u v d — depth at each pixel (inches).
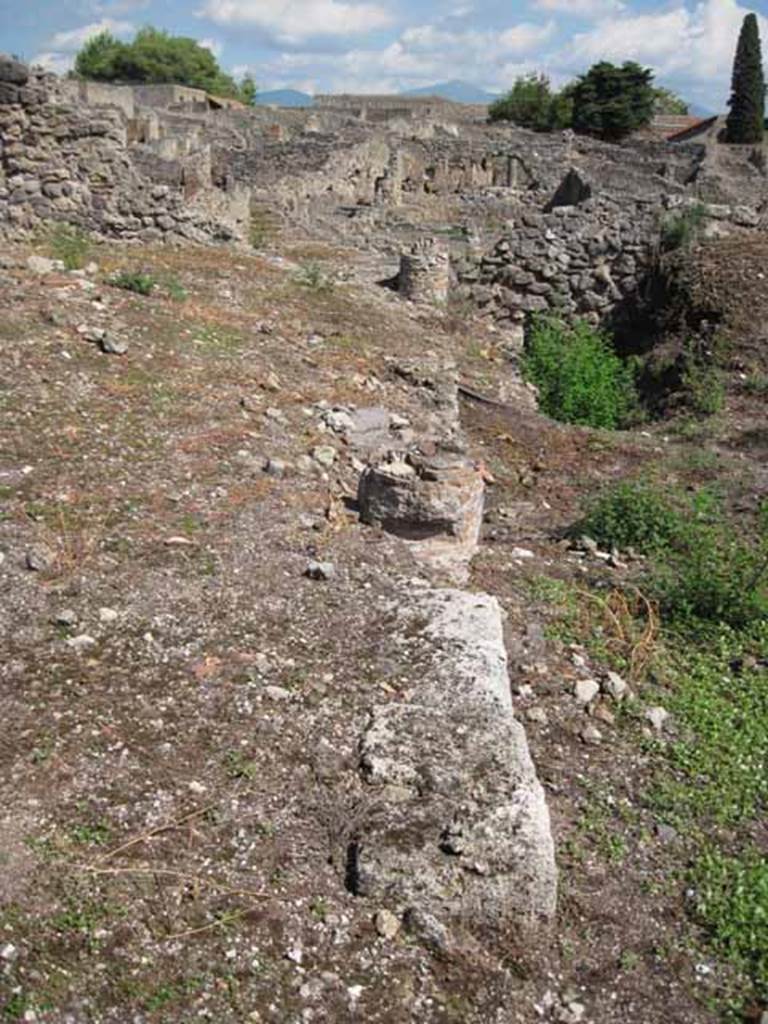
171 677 181.2
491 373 463.2
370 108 2167.8
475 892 143.5
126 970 127.7
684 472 361.1
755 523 309.6
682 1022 135.9
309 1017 126.9
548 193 1192.8
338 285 551.8
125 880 138.9
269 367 370.9
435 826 150.6
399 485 252.1
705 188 1096.2
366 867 143.6
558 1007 135.5
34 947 128.2
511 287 597.6
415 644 197.0
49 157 545.0
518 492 342.6
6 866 137.9
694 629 239.9
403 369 406.0
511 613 234.5
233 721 171.2
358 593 217.2
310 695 179.6
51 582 206.2
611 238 589.6
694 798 177.8
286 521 248.4
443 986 134.4
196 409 310.7
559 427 403.2
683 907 154.1
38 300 376.2
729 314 510.3
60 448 267.9
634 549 283.7
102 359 336.5
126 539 226.7
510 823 150.1
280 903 139.6
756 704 210.1
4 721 165.6
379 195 1172.5
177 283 466.0
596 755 188.4
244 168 1109.7
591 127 2014.0
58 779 154.5
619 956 144.5
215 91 2874.0
